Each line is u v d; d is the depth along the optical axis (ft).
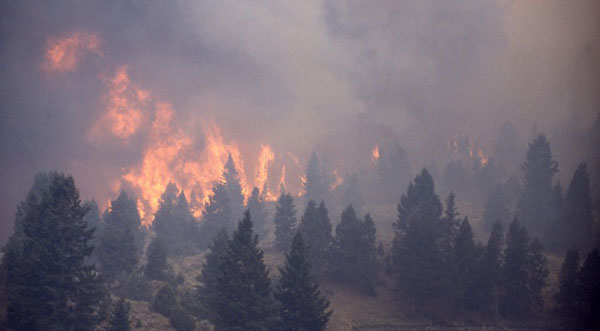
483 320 232.73
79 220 166.91
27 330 147.33
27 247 158.61
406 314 233.55
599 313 214.28
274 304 174.29
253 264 174.91
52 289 152.35
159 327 169.78
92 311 160.97
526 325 226.99
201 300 197.47
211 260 202.28
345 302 237.45
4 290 150.10
